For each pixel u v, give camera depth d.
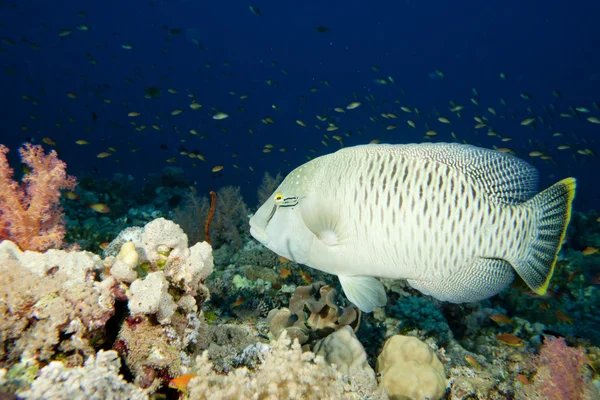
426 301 5.39
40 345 2.04
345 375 3.06
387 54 98.25
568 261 9.46
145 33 95.00
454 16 97.50
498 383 4.23
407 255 2.99
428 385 3.53
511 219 2.95
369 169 2.98
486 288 3.17
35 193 3.83
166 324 2.47
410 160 2.94
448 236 2.93
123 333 2.38
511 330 6.26
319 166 3.17
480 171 2.97
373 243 3.01
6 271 2.13
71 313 2.13
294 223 3.28
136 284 2.32
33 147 4.00
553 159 15.41
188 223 8.91
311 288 4.50
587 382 3.99
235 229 8.38
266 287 5.88
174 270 2.70
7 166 3.77
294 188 3.26
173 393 2.44
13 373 1.96
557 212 2.98
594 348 5.14
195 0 90.88
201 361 2.24
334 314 4.17
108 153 12.64
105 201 14.00
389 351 3.83
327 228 3.13
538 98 83.12
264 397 2.25
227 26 99.19
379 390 3.28
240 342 3.40
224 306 5.03
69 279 2.27
